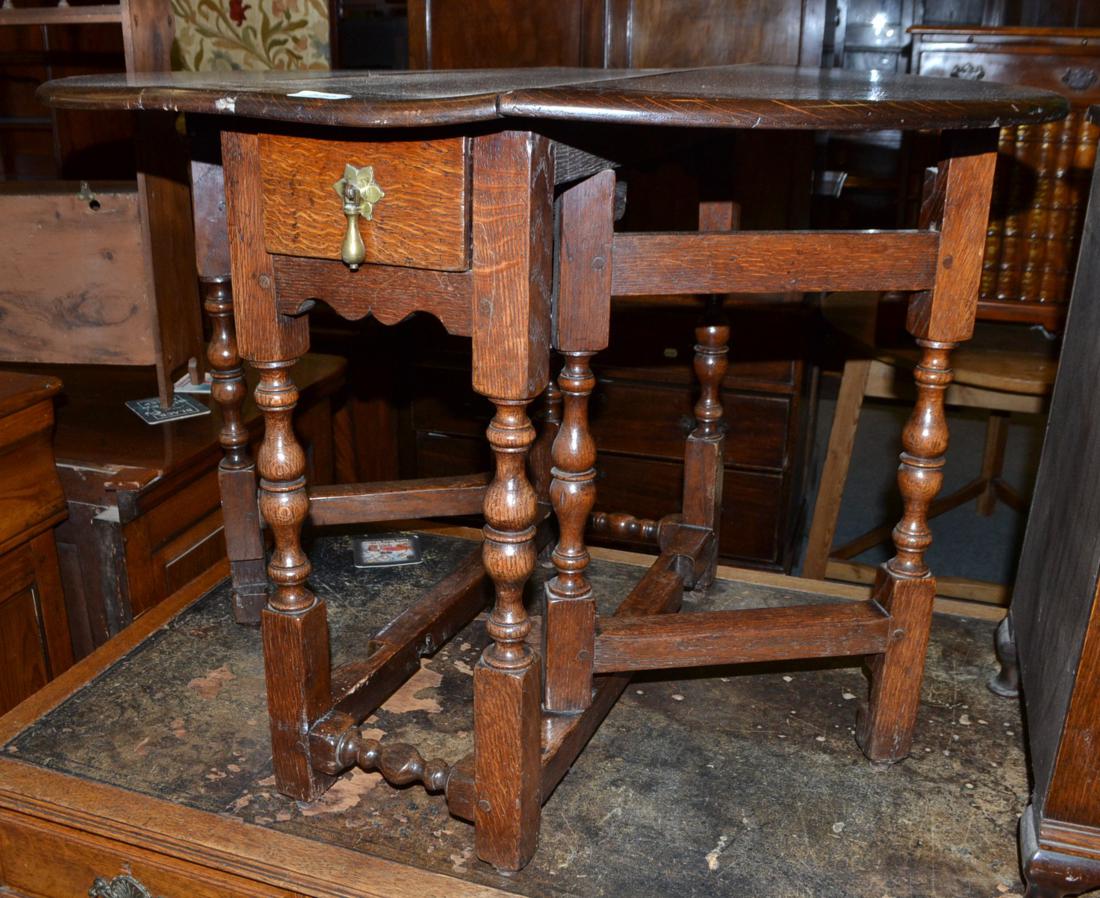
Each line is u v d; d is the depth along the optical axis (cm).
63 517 163
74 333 183
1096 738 97
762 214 224
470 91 88
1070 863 100
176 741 127
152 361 184
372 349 261
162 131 172
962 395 208
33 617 161
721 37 220
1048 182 202
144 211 171
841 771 124
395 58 324
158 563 167
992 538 314
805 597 164
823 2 213
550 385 163
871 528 319
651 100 83
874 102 89
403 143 89
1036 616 123
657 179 233
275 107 86
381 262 94
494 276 90
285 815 115
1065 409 126
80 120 353
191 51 221
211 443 170
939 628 156
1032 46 199
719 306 155
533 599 158
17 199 175
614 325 243
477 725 103
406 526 185
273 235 99
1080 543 105
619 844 111
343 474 242
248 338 105
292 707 113
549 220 90
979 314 214
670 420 246
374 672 125
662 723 133
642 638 116
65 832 116
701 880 106
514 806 103
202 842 110
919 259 107
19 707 133
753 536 249
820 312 247
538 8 228
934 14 362
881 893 105
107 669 141
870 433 390
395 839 111
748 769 124
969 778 123
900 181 225
